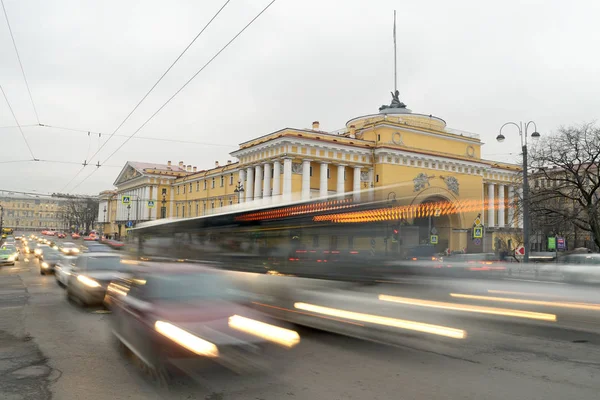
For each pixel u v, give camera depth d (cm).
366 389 645
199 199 7575
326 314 1033
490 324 998
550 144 3052
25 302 1547
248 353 652
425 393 629
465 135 5894
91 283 1407
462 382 677
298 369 739
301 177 4838
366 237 1002
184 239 1766
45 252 2986
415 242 987
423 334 950
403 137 5291
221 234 1465
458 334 959
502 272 1045
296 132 4797
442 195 1041
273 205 1228
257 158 5150
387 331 953
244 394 617
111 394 621
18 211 16112
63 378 693
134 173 9200
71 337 989
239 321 669
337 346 902
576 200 3098
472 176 5278
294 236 1139
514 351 848
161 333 657
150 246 2192
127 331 777
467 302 981
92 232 10612
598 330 991
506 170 5662
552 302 1028
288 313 1121
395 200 992
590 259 1834
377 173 5097
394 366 761
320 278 1059
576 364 766
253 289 1248
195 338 637
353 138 5109
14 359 803
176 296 732
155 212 8450
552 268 1197
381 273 979
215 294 748
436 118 5706
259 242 1258
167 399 599
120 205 10062
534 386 658
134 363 757
